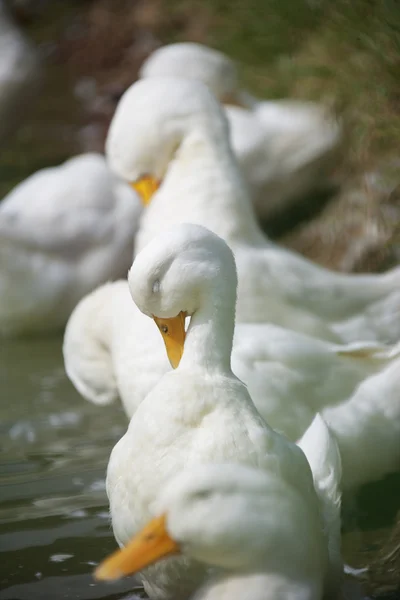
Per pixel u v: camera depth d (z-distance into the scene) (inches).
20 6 903.7
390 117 442.6
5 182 642.8
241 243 365.1
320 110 552.4
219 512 206.1
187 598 235.6
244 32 607.8
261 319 350.9
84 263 503.8
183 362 247.8
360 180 520.7
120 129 384.8
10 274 485.1
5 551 275.7
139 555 206.5
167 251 245.4
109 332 341.1
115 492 242.1
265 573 209.9
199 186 371.2
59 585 258.8
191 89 382.6
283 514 212.1
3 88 651.5
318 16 482.3
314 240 539.8
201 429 236.4
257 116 583.5
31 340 489.4
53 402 397.1
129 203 516.7
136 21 826.2
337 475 258.1
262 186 573.0
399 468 315.3
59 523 292.0
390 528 290.0
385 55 428.5
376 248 488.4
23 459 341.7
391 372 312.5
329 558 241.4
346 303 376.2
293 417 300.7
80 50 835.4
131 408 324.8
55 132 722.2
